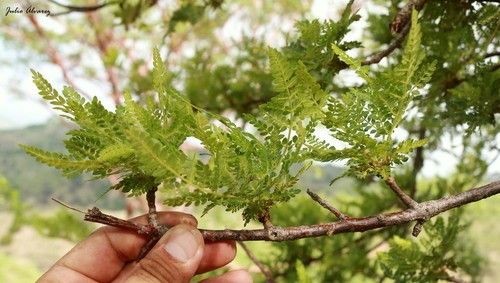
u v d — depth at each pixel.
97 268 0.41
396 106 0.27
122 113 0.27
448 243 0.57
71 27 2.36
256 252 1.12
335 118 0.27
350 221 0.29
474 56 0.51
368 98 0.27
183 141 0.27
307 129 0.27
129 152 0.25
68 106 0.25
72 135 0.26
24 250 3.59
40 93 0.25
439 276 0.57
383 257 0.58
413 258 0.56
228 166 0.26
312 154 0.27
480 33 0.49
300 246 1.04
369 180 0.80
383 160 0.28
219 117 0.27
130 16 0.71
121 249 0.41
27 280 3.55
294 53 0.42
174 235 0.31
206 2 0.67
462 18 0.49
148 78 1.01
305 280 0.47
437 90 0.53
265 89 0.86
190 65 1.00
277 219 1.05
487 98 0.48
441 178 0.97
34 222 1.93
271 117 0.27
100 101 0.25
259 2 1.88
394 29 0.41
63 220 1.90
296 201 1.09
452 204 0.29
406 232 0.98
